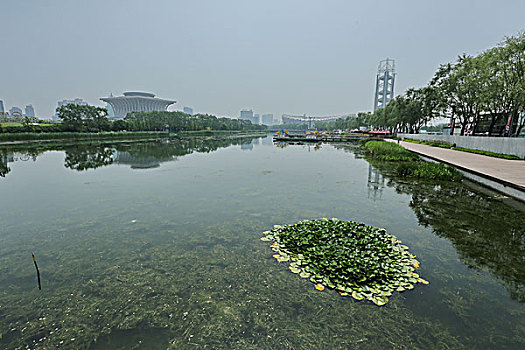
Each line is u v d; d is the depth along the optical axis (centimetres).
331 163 1570
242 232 527
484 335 269
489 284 354
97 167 1393
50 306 318
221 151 2408
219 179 1068
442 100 2631
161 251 451
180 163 1557
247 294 333
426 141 3070
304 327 280
